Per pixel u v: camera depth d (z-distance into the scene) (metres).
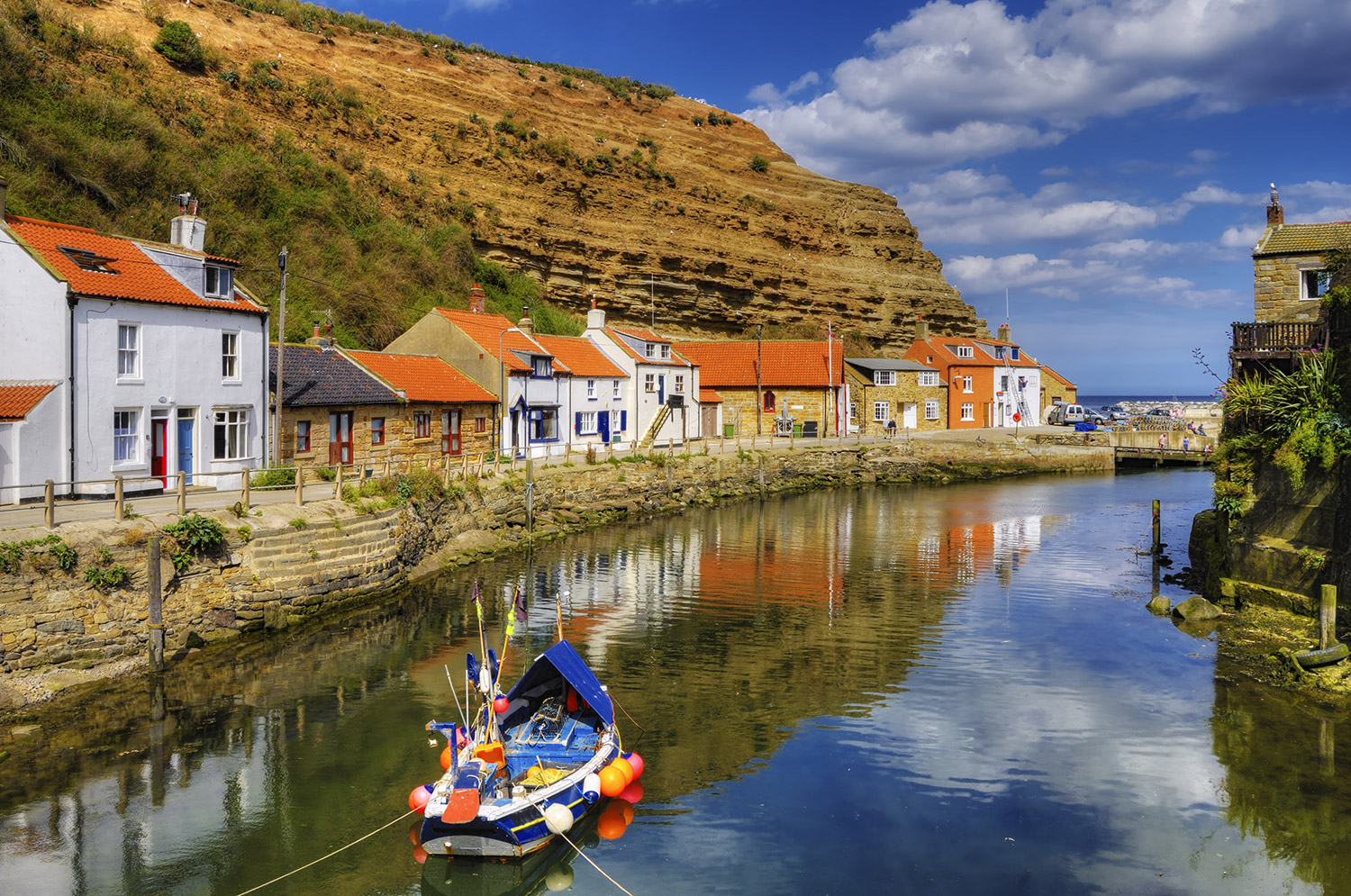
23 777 17.11
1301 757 18.05
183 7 84.06
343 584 28.84
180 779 17.23
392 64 100.62
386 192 78.06
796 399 77.56
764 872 14.37
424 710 20.81
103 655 21.95
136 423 30.27
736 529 46.72
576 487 47.53
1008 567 37.28
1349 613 23.52
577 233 92.62
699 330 99.38
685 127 128.75
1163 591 32.81
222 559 25.17
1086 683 22.67
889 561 38.66
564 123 109.94
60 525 22.23
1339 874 14.05
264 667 23.41
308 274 60.75
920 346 89.56
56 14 65.38
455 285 73.50
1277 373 27.89
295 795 16.73
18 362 27.89
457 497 37.50
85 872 14.09
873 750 18.91
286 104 77.75
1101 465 77.06
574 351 60.62
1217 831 15.38
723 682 23.09
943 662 24.69
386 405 42.25
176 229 36.12
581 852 15.02
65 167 51.91
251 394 35.22
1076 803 16.48
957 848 15.00
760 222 113.25
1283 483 27.47
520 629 27.50
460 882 14.18
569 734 17.72
